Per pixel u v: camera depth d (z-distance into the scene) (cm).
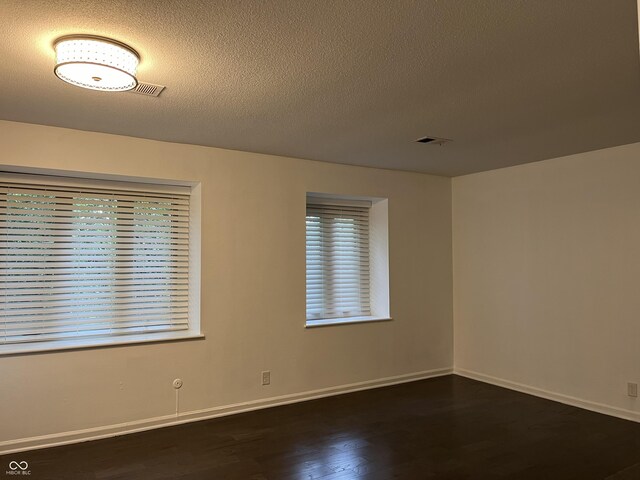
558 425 359
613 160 379
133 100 265
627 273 370
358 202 496
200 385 371
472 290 501
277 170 413
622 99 268
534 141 361
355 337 454
